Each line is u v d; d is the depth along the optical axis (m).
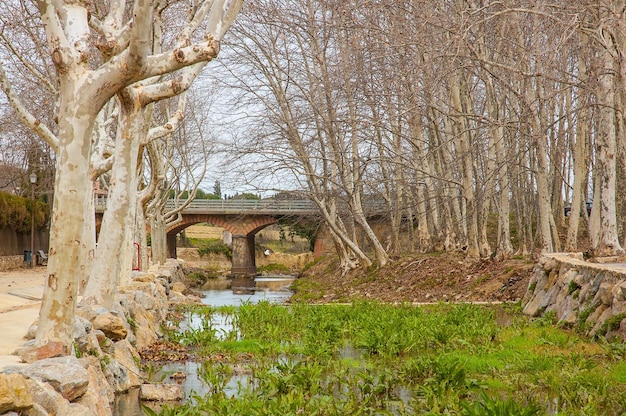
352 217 40.50
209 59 9.48
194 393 12.02
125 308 16.91
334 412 10.52
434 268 33.84
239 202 78.31
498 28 24.39
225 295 44.97
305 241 109.25
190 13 14.65
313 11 33.97
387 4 25.58
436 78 22.75
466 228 39.44
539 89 25.28
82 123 9.15
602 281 17.75
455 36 19.78
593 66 21.58
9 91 14.48
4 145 50.28
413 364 13.79
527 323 20.22
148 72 9.26
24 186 57.44
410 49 24.89
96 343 11.77
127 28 11.51
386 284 35.12
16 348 9.55
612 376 12.23
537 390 11.94
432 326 18.86
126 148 14.34
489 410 9.44
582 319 17.55
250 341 17.97
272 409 10.35
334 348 17.05
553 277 22.38
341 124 34.84
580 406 10.72
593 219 28.50
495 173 27.25
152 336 18.89
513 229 52.34
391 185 43.75
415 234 58.59
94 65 22.38
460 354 15.26
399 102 31.17
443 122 35.62
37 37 20.98
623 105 24.89
